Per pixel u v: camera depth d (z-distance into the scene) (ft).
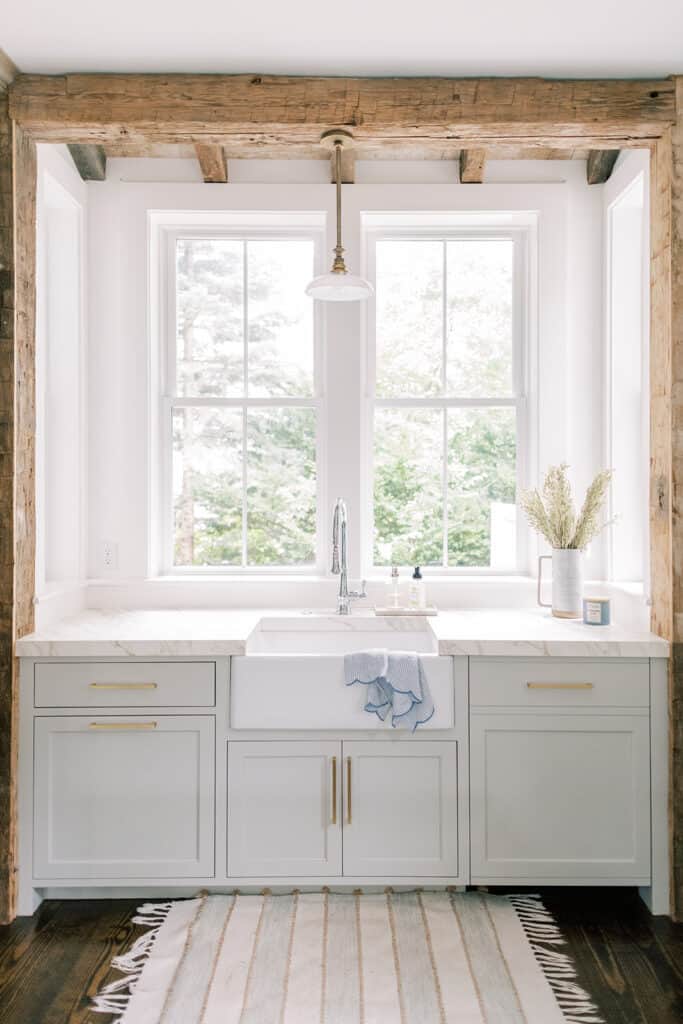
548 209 10.59
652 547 8.74
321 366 11.03
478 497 11.13
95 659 8.31
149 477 10.71
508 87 8.20
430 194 10.58
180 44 7.64
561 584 9.78
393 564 11.13
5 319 8.20
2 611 8.20
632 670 8.32
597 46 7.67
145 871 8.32
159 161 10.71
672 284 8.22
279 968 7.13
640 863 8.30
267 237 11.03
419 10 7.09
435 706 8.29
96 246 10.66
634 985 6.96
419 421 11.13
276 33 7.43
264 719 8.26
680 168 8.21
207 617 9.82
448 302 11.10
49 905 8.43
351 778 8.31
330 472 10.65
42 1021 6.46
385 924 7.88
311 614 10.02
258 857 8.32
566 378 10.70
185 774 8.32
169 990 6.82
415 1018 6.45
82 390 10.48
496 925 7.91
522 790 8.33
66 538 10.48
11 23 7.28
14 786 8.21
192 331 11.07
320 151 10.50
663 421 8.45
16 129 8.22
